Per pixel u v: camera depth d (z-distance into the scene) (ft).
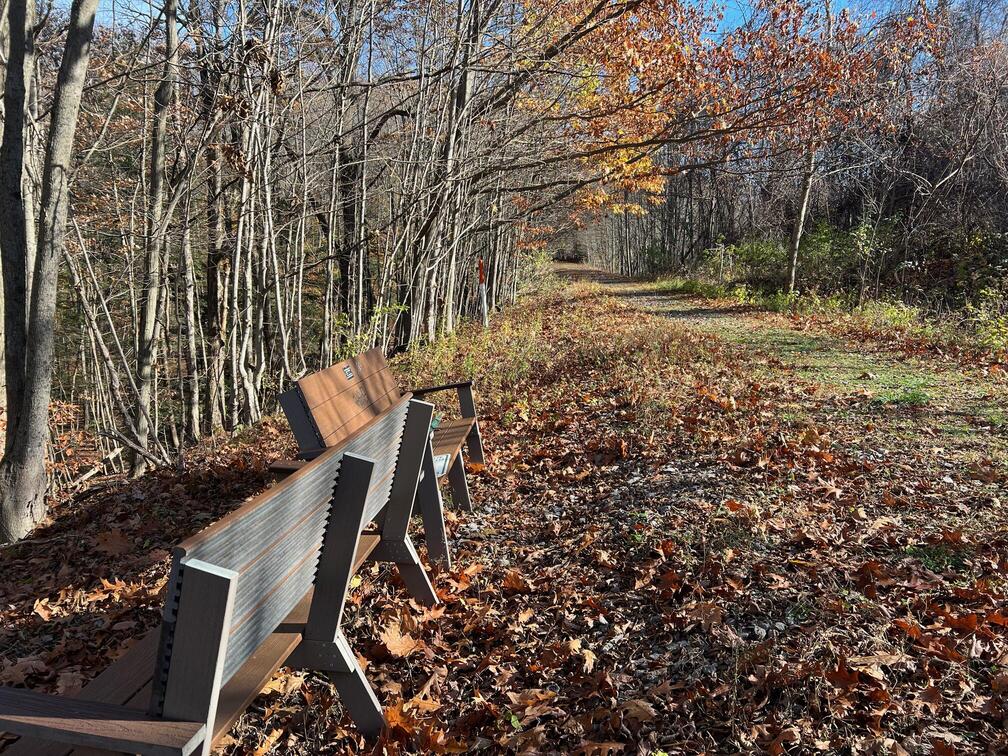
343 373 14.21
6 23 26.96
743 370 32.24
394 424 10.85
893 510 15.11
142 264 37.06
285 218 41.32
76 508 21.54
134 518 18.79
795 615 10.87
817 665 9.36
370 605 12.32
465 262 74.69
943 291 63.41
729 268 99.76
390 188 45.68
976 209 69.05
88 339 48.21
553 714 9.41
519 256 113.80
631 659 10.44
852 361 35.47
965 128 68.08
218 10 29.99
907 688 9.04
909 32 50.03
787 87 41.70
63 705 5.89
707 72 42.14
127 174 43.39
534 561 14.28
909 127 73.51
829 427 21.83
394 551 11.78
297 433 12.30
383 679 10.44
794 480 17.03
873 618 10.58
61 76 18.94
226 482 21.06
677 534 13.87
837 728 8.48
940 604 11.06
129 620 13.01
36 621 13.66
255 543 6.38
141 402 27.73
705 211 143.02
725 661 9.90
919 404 24.85
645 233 178.81
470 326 65.51
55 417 47.11
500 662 10.78
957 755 7.94
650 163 53.26
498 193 67.72
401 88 43.21
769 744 8.28
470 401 18.54
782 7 40.68
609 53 41.86
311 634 8.20
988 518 14.35
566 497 17.69
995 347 35.73
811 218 90.53
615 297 93.86
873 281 70.13
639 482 17.63
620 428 22.43
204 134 31.58
